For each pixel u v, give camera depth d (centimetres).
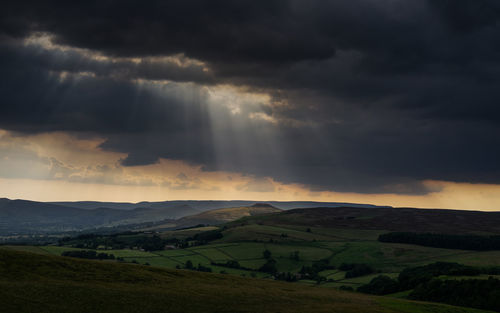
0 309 4216
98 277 6219
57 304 4659
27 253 6756
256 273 18950
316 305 6444
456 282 9600
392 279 13412
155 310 4991
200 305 5484
